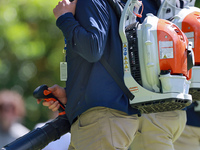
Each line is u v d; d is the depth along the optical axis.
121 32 9.21
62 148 12.41
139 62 9.12
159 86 9.09
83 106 9.31
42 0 31.80
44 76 32.09
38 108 29.45
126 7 9.32
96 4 9.17
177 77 9.00
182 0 11.21
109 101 9.16
